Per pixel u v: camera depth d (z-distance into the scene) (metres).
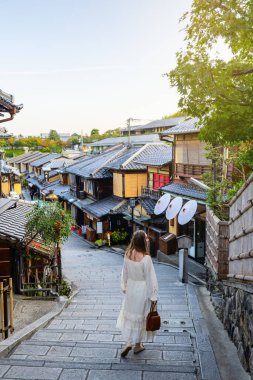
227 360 4.74
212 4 3.88
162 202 18.72
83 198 34.56
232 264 5.84
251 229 4.16
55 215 11.56
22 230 11.84
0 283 6.13
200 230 17.98
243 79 3.94
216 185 10.05
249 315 4.25
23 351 4.95
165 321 7.21
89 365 4.27
